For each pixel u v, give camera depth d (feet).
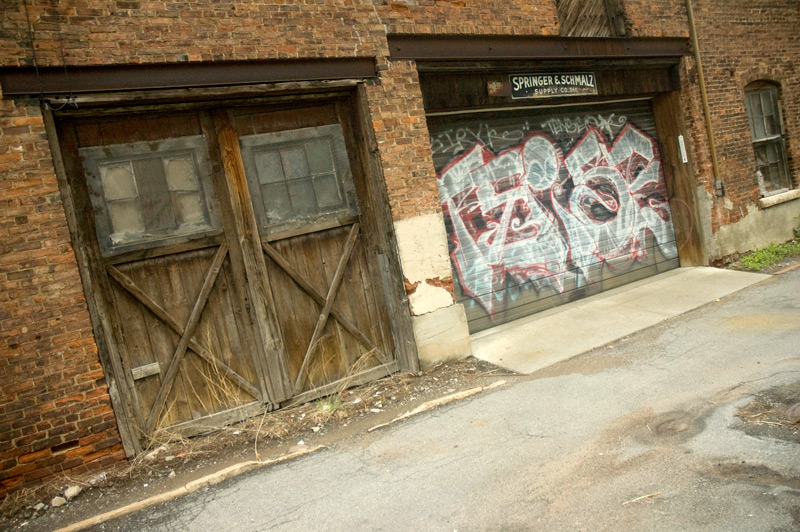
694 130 29.63
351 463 14.56
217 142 18.15
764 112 33.35
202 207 17.89
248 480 14.39
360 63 19.90
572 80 25.85
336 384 19.75
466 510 11.64
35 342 14.76
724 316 22.00
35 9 15.02
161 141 17.35
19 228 14.66
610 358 19.44
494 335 23.76
